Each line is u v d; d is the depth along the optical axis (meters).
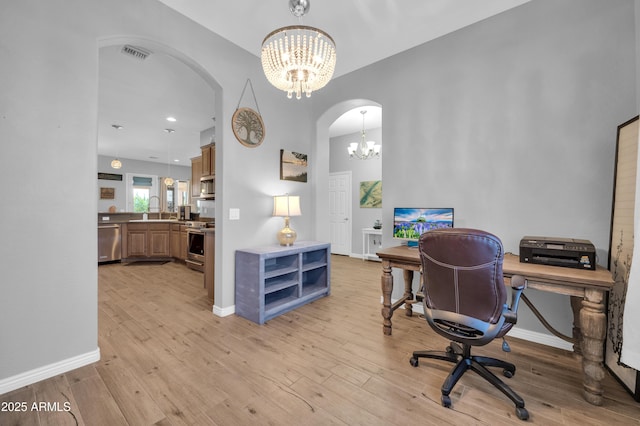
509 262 1.92
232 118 2.76
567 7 2.08
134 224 5.38
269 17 2.39
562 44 2.10
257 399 1.51
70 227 1.77
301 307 2.95
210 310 2.85
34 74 1.63
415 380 1.69
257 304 2.54
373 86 3.15
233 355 1.96
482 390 1.60
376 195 5.84
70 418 1.36
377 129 5.77
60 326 1.73
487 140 2.43
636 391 1.50
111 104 4.17
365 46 2.83
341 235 6.43
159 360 1.89
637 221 1.35
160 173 9.16
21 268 1.60
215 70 2.61
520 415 1.36
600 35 1.96
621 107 1.90
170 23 2.26
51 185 1.70
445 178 2.66
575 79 2.05
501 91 2.36
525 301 2.04
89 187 1.85
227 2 2.21
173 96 3.88
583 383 1.56
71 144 1.77
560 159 2.12
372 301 3.15
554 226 2.15
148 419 1.36
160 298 3.22
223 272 2.70
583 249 1.69
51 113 1.69
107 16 1.92
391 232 3.02
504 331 1.50
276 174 3.24
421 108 2.80
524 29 2.26
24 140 1.60
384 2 2.23
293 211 3.03
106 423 1.33
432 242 1.53
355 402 1.49
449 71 2.63
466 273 1.44
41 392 1.55
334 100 3.50
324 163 3.85
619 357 1.62
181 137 5.96
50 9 1.68
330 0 2.20
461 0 2.21
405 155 2.91
